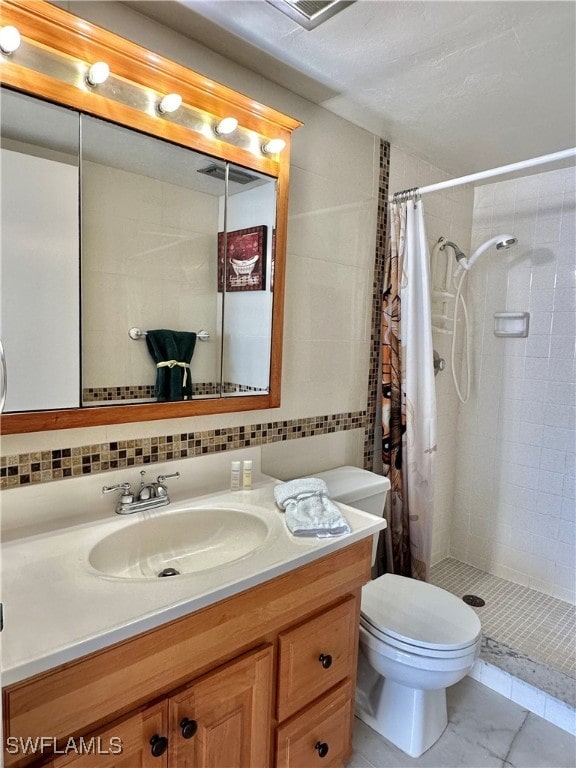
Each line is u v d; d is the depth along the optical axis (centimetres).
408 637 142
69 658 76
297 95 163
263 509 136
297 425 180
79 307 124
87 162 122
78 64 112
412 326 199
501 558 258
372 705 166
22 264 113
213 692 98
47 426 116
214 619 96
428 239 229
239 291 155
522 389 246
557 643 203
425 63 141
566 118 175
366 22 122
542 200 234
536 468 243
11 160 110
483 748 157
